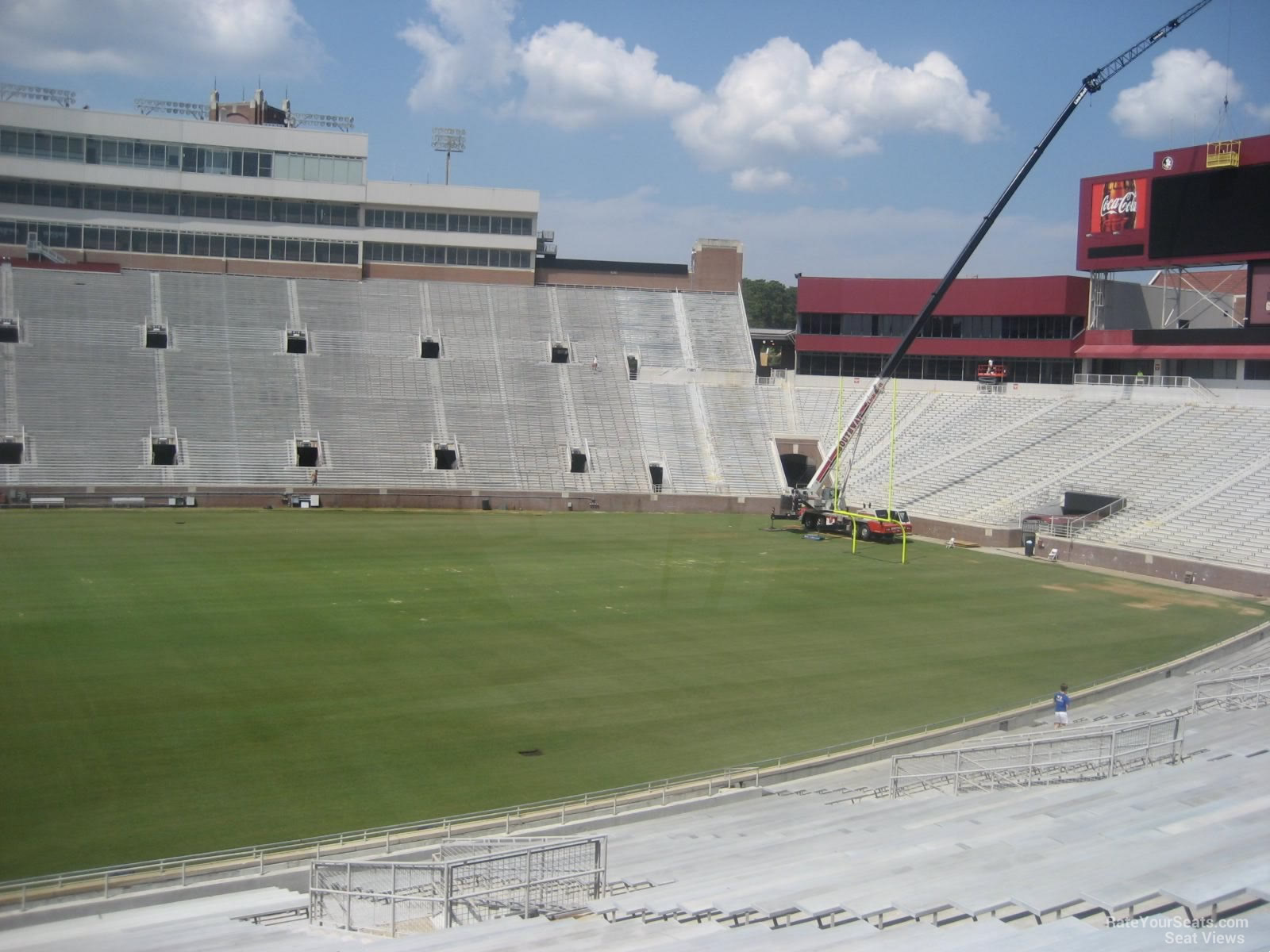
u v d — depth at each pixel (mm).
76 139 84375
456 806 24031
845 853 18781
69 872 20219
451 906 17562
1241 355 66812
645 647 38250
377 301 85750
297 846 21531
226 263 87250
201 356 77125
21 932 17453
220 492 68625
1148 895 14258
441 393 80375
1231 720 28125
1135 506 61562
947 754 24875
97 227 85062
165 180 85812
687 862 19766
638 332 90125
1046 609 46562
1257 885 14289
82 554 50344
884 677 35406
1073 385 78438
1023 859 17281
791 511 72750
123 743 27062
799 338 89875
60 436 69188
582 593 46594
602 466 78625
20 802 23484
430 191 90562
